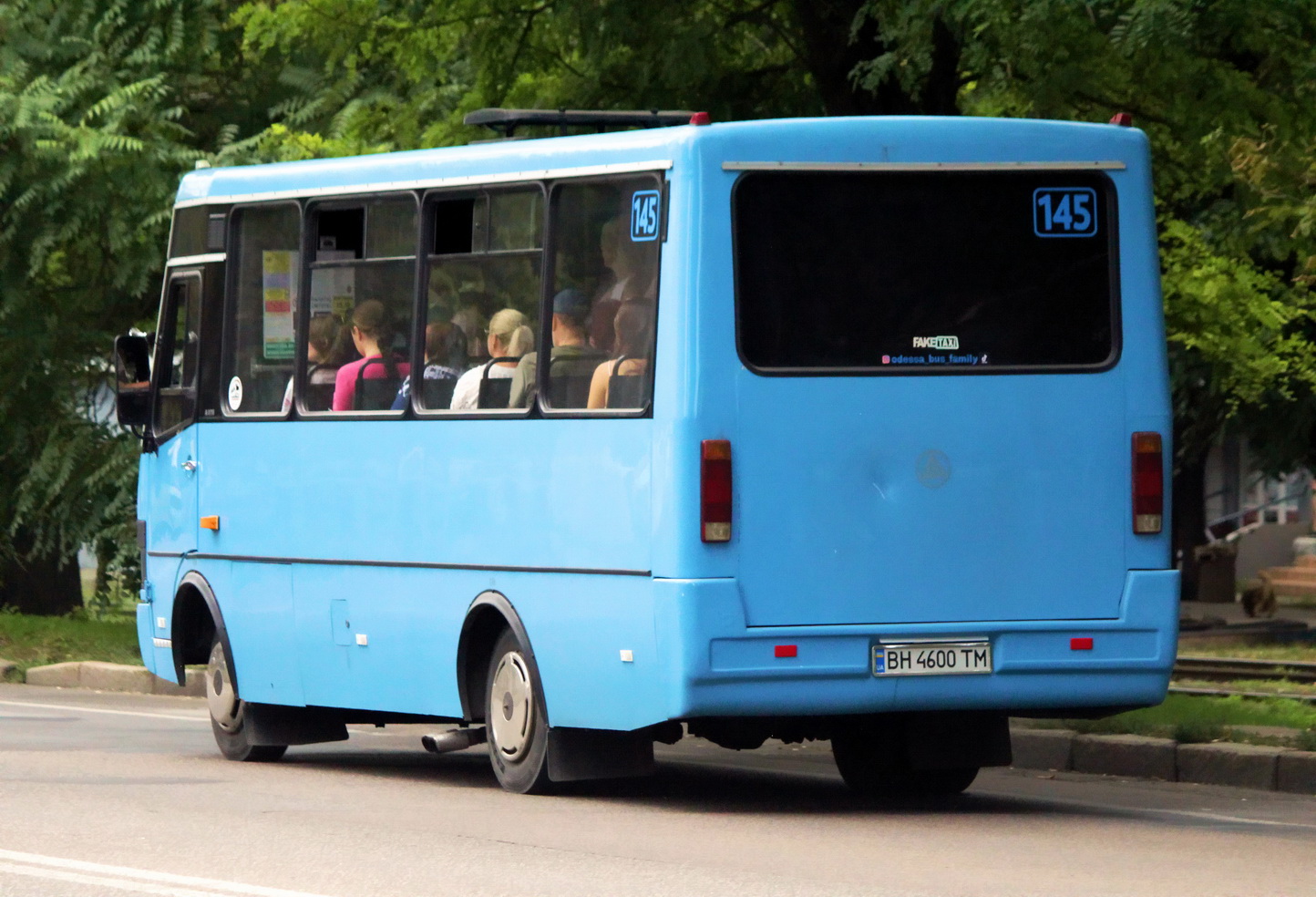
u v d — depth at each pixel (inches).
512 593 840.3
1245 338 1417.3
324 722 1025.5
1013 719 1071.6
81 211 1747.0
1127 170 810.8
